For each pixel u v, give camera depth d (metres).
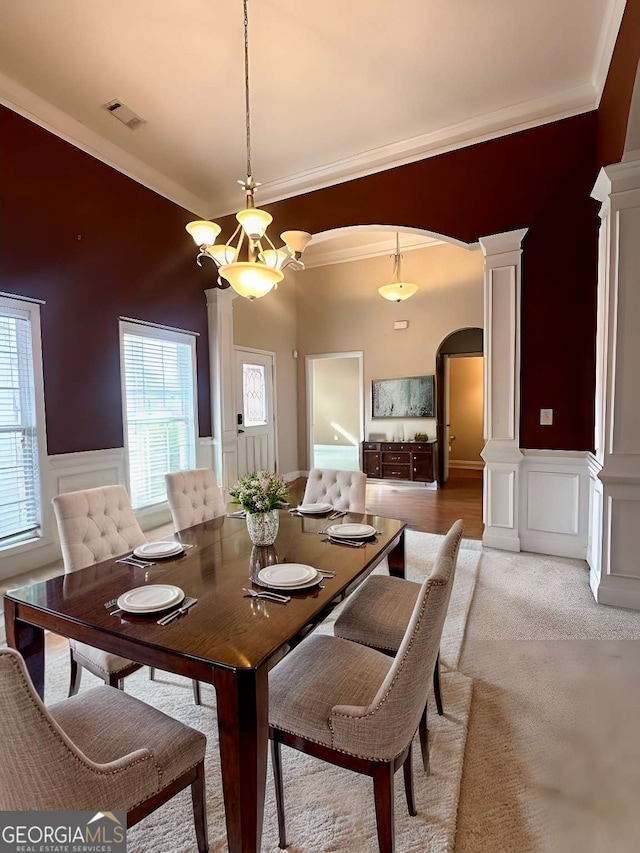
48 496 3.41
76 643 1.81
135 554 1.93
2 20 2.55
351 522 2.40
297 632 1.32
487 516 3.78
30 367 3.31
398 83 3.17
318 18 2.60
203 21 2.60
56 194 3.46
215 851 1.31
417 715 1.28
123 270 4.03
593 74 3.13
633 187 2.57
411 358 6.79
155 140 3.79
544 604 2.80
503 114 3.50
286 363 7.40
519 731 1.78
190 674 1.20
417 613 1.18
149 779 1.11
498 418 3.68
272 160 4.12
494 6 2.55
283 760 1.68
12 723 0.88
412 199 3.94
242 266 2.16
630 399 2.65
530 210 3.52
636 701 1.94
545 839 1.34
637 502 2.68
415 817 1.40
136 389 4.21
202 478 2.84
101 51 2.82
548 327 3.51
